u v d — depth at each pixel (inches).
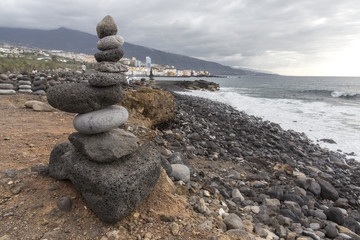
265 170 296.4
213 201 176.9
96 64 133.7
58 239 103.1
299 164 347.6
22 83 514.6
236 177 250.7
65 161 134.5
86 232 109.4
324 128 580.1
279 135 504.4
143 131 281.6
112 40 132.6
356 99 1181.1
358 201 252.8
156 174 136.9
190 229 122.6
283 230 160.2
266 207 190.2
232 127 522.6
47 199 127.3
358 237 173.8
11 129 243.8
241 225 141.9
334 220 196.9
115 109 138.5
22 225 108.7
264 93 1556.3
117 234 110.3
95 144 126.5
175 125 410.3
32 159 172.4
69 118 324.8
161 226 121.7
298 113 775.7
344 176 329.1
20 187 133.1
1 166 156.5
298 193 238.5
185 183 197.3
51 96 120.1
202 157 297.1
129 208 117.6
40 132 240.1
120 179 112.6
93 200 113.3
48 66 2316.7
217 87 2011.6
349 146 458.0
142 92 362.3
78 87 122.7
